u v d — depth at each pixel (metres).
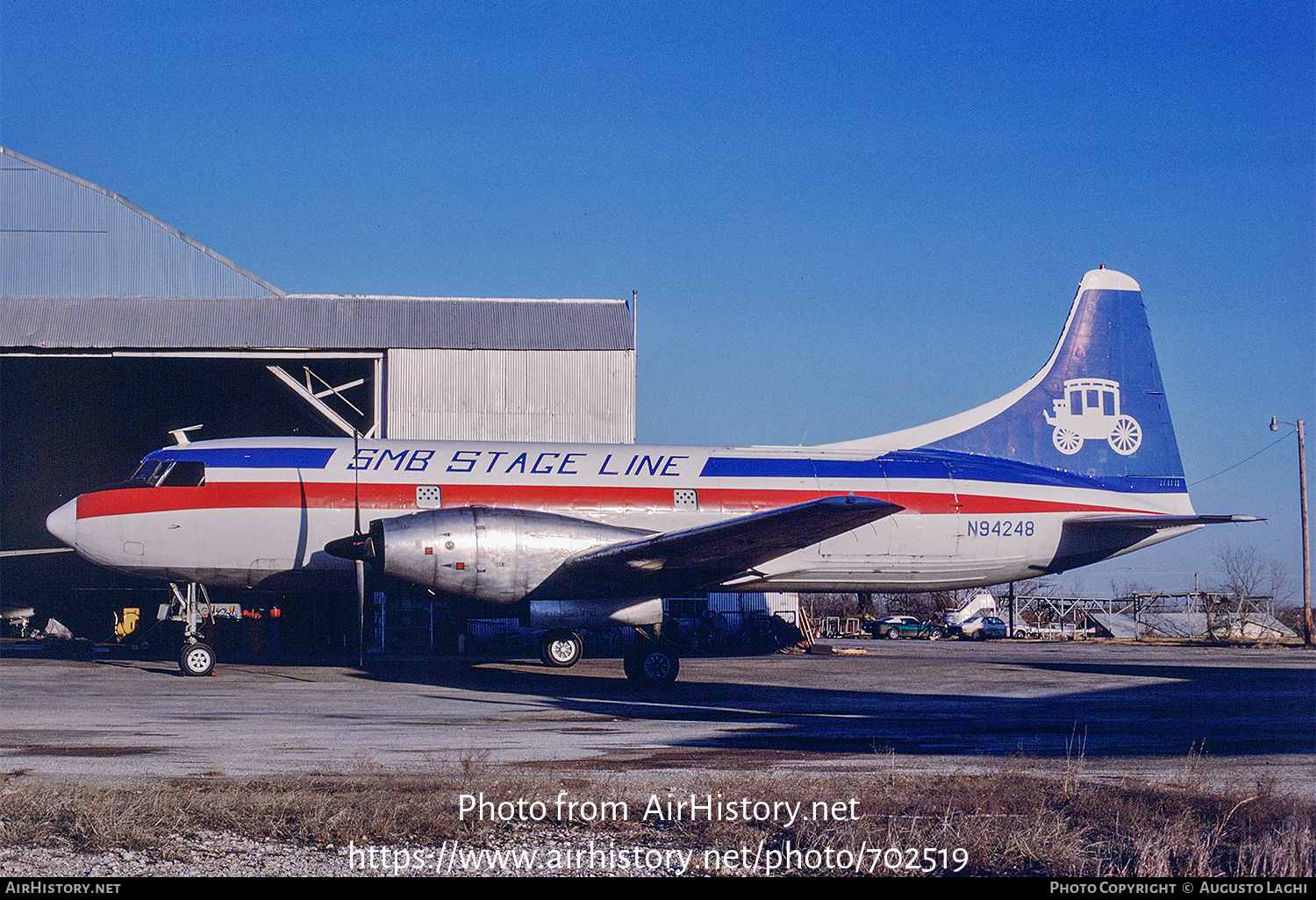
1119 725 15.43
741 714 16.31
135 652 29.94
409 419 30.59
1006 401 26.69
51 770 10.88
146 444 45.62
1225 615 55.03
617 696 18.97
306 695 18.56
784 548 21.08
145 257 32.50
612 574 20.16
